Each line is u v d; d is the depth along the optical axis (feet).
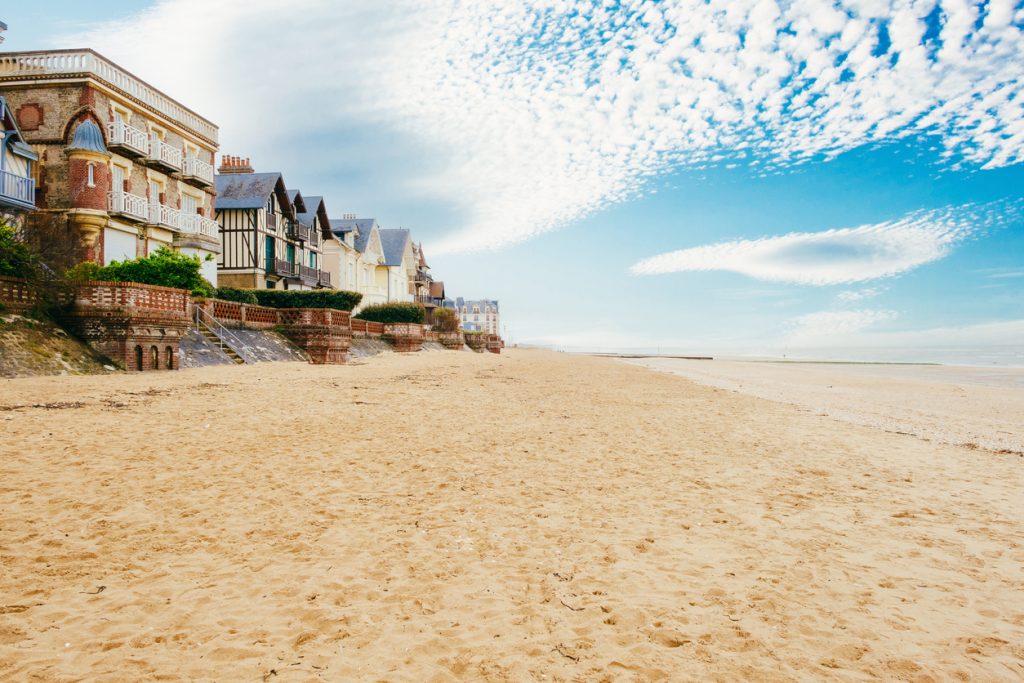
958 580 14.90
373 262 205.87
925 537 18.13
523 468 26.45
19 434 27.45
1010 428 48.06
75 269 63.93
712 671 10.56
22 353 48.55
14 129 76.28
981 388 98.07
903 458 31.58
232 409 38.75
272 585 13.73
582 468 26.89
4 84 81.00
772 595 13.83
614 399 60.03
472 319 507.71
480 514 19.56
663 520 19.48
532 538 17.47
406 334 139.54
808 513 20.57
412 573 14.71
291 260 149.69
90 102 80.94
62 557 14.61
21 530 16.11
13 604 12.26
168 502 19.11
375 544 16.55
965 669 10.73
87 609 12.24
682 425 42.06
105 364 56.18
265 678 9.98
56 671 9.97
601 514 19.97
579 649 11.32
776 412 52.70
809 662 10.92
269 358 84.12
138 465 23.30
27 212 74.02
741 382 101.55
